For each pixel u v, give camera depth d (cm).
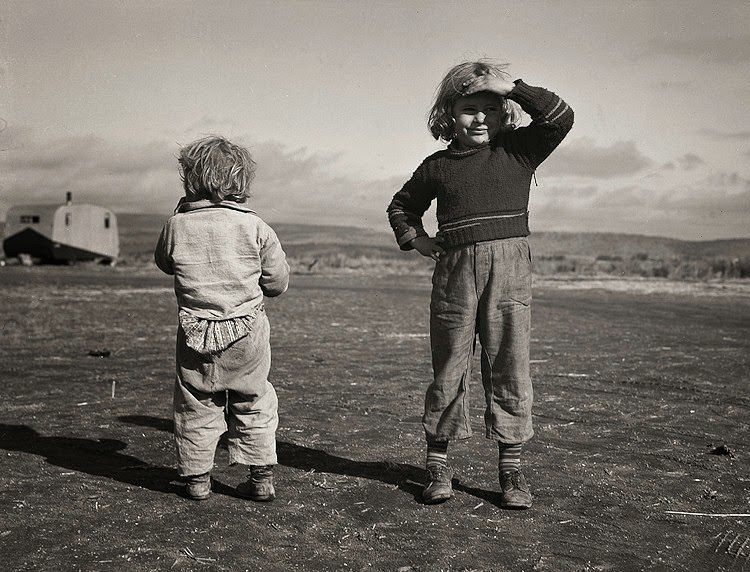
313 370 720
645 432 493
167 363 765
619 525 332
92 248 3562
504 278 357
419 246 374
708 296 1777
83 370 721
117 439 464
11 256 3578
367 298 1642
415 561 290
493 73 357
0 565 279
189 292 352
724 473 408
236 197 368
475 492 372
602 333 1034
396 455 433
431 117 373
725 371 732
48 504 344
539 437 477
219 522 326
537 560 293
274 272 367
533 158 362
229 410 359
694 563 295
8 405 562
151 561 285
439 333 368
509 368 360
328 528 321
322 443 457
